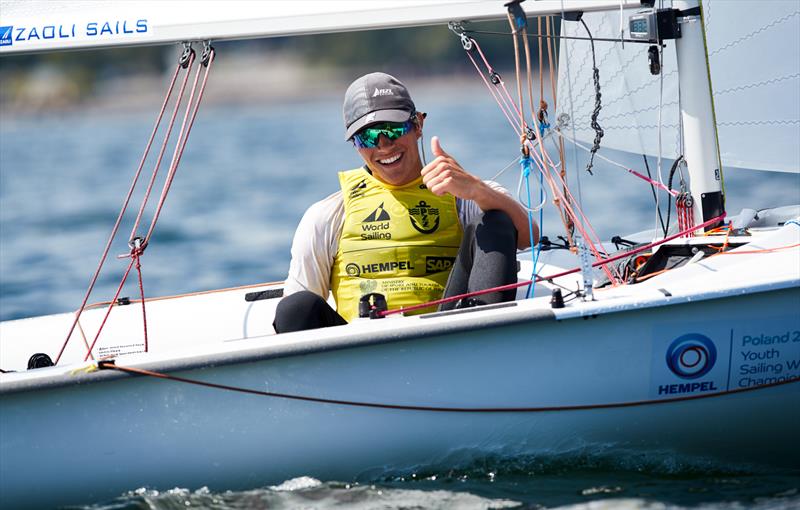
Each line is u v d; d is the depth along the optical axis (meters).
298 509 9.74
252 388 9.77
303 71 86.88
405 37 85.62
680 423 10.21
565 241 14.13
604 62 13.88
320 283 11.68
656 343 9.89
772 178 30.58
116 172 46.44
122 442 9.82
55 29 11.66
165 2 11.53
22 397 9.65
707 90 12.17
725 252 10.89
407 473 10.16
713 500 9.59
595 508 9.46
